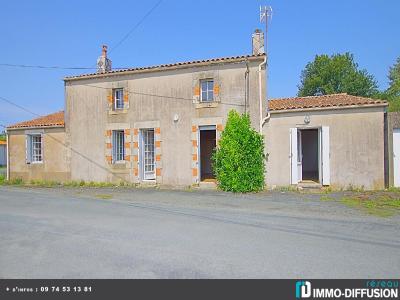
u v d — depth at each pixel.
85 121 17.23
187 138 15.09
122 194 13.14
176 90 15.34
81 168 17.27
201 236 6.52
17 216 8.63
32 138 18.94
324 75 40.25
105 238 6.43
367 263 4.97
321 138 13.34
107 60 18.48
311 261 5.07
